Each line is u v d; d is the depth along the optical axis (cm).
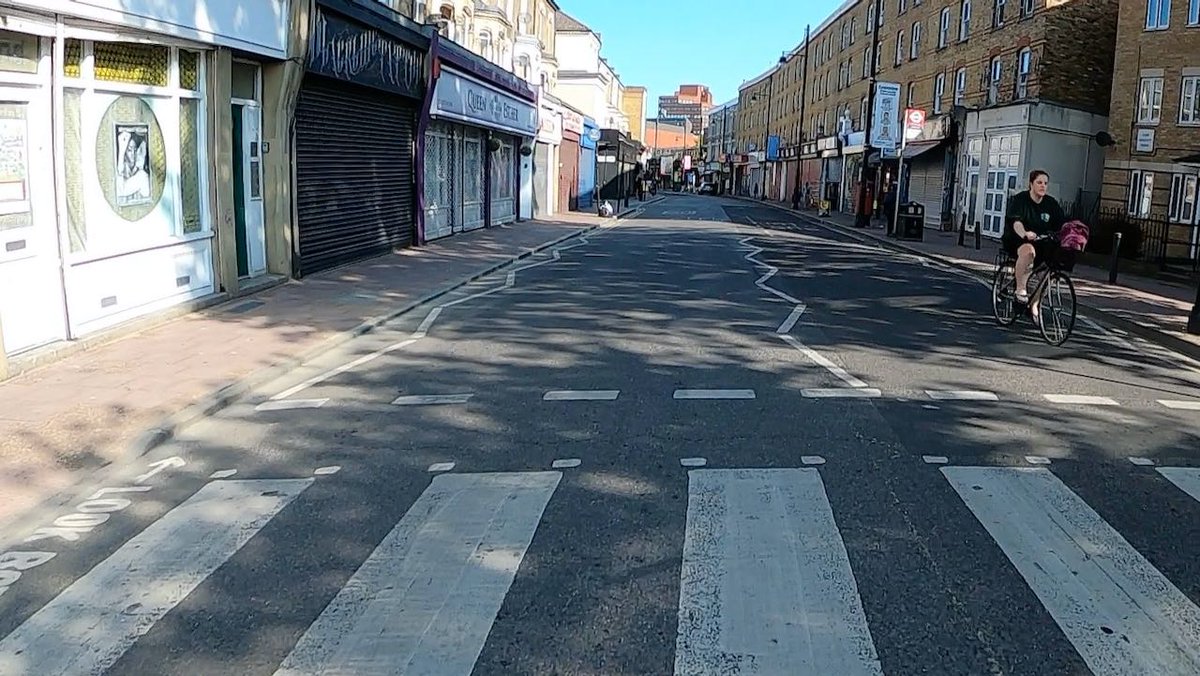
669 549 455
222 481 570
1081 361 956
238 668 353
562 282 1573
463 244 2191
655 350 966
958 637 371
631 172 6756
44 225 852
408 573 433
